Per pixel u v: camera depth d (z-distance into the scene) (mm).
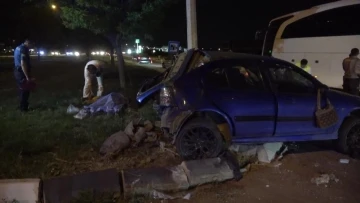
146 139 6605
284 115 6043
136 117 8500
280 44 13578
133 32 13039
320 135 6332
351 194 4918
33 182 4555
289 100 6059
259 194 4863
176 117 5750
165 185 4824
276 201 4676
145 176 4930
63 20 13414
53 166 5461
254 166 5805
